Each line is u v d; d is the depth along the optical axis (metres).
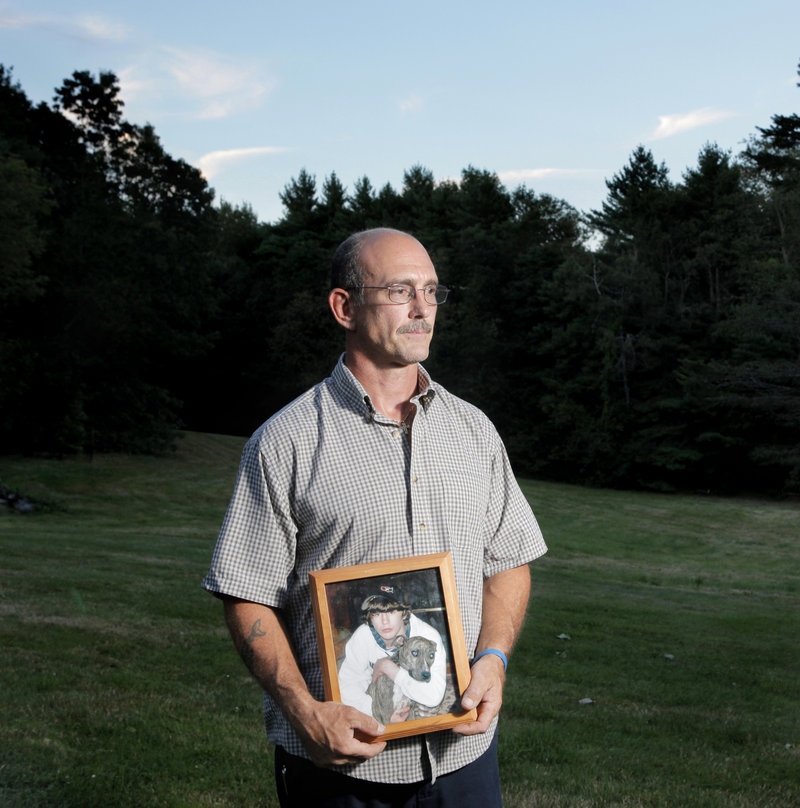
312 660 1.99
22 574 10.72
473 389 48.09
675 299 46.12
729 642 10.20
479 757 2.03
